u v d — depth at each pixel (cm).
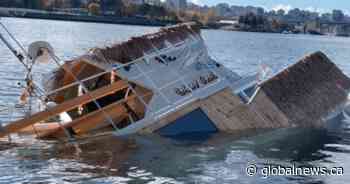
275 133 2583
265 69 3048
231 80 2803
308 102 2830
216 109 2573
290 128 2686
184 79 2641
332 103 2925
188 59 2719
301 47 12988
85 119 2470
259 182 1906
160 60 2658
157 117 2492
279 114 2706
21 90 3506
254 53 9025
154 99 2539
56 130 2419
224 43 11950
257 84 2830
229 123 2588
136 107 2548
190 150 2261
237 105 2620
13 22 14850
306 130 2670
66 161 2070
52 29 12800
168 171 1991
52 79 2680
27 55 2419
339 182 1944
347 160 2212
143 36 2686
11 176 1897
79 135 2431
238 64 6431
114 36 11219
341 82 3034
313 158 2222
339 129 2719
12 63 4934
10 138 2322
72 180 1870
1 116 2694
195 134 2503
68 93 2656
